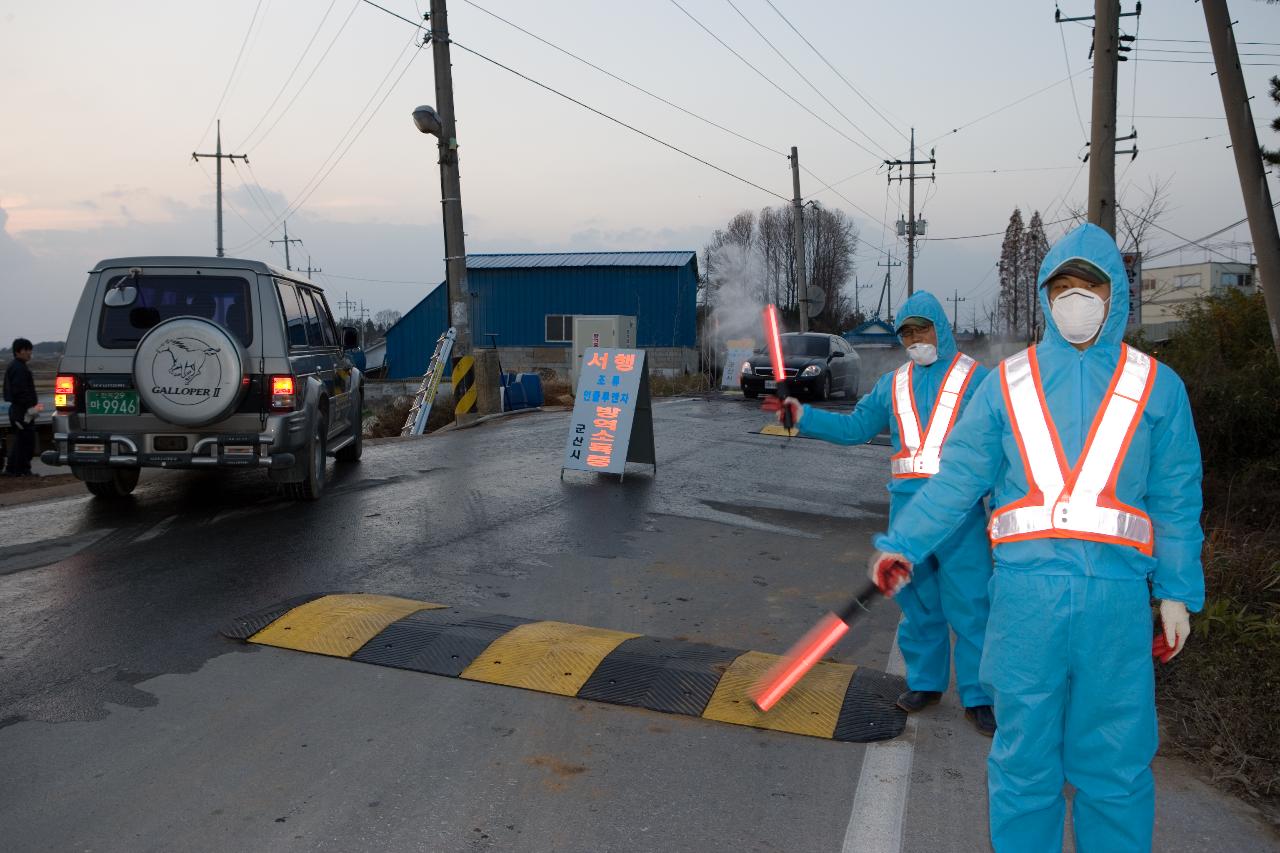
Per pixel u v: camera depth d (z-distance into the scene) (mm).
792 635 5469
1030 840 2729
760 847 3258
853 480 11039
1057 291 2766
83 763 3736
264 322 8023
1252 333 11914
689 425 16156
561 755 3898
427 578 6430
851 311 67125
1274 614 5227
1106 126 11969
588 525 8156
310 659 4883
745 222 51656
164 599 5828
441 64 17453
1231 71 8523
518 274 37375
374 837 3256
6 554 6848
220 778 3637
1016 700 2666
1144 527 2650
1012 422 2764
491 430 15539
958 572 4066
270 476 8422
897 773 3811
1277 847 3346
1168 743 4125
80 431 7855
